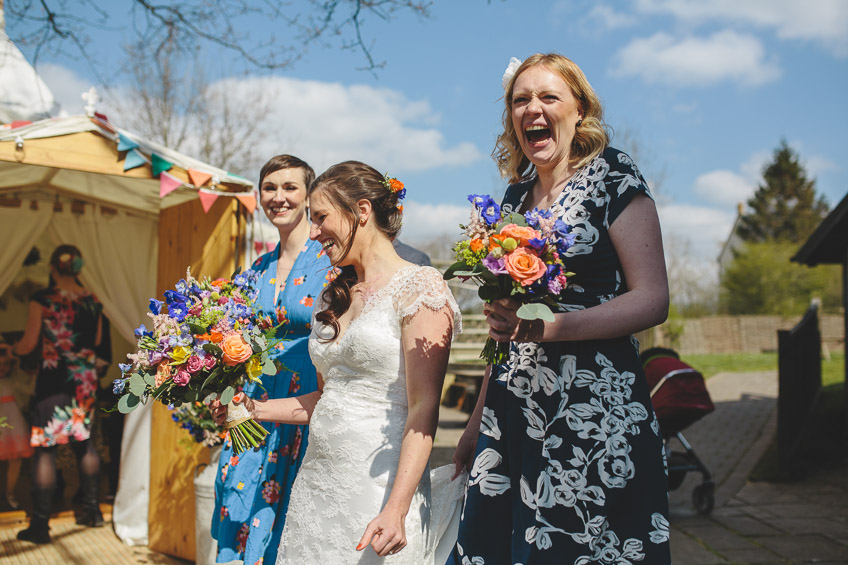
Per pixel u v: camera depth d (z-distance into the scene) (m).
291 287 3.23
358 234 2.19
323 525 2.08
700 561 4.73
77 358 5.09
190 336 2.35
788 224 45.25
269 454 2.98
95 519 5.29
